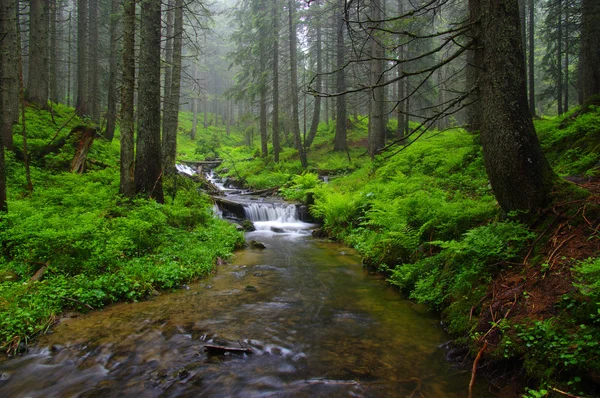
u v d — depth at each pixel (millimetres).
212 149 38750
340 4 16203
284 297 6098
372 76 16734
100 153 15875
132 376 3676
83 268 6223
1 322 4426
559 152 8602
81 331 4672
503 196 5051
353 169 20516
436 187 10258
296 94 23484
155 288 6293
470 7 5195
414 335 4617
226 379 3633
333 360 4004
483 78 4941
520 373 3338
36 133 14359
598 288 3158
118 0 19094
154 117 10008
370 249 8742
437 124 30812
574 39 21031
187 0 18297
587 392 2783
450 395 3332
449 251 5840
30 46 18406
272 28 24938
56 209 8375
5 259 6242
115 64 19781
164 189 12305
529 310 3746
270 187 21297
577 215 4379
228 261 8625
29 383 3553
